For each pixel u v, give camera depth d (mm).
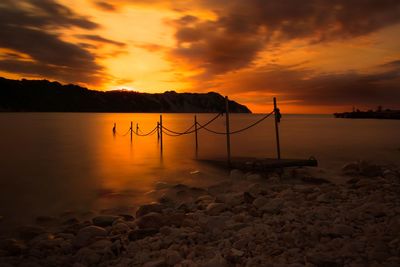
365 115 162375
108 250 6340
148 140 37219
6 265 5926
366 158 21516
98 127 65812
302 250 5789
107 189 13359
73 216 9781
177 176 16047
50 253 6664
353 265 4930
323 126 74312
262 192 10945
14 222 9320
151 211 9266
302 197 10180
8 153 25281
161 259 5770
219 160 19125
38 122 85750
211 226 7375
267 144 31219
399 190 10492
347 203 8969
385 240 5848
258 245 6000
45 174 16781
